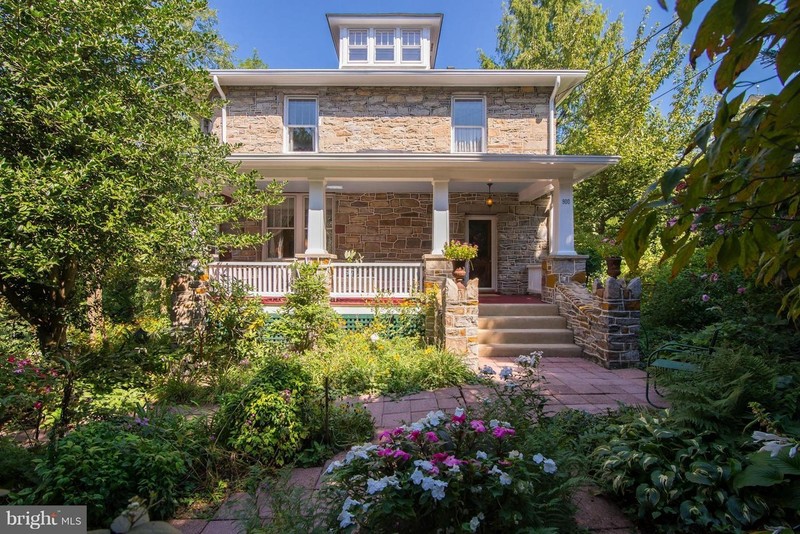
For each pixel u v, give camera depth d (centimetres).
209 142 518
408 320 755
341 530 176
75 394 350
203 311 608
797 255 140
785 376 306
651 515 239
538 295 997
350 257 873
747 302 518
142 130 414
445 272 820
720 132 104
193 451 312
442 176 827
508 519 176
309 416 365
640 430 285
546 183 905
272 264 816
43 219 358
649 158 1221
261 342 624
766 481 213
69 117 357
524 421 273
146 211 422
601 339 637
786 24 87
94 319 588
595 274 1054
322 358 588
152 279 648
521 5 1889
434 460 189
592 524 243
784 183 111
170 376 500
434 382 523
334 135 1014
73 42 373
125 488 246
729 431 272
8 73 368
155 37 439
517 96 1019
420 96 1021
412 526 186
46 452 265
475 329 611
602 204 1312
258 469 287
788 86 91
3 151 388
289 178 832
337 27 1122
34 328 520
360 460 202
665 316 734
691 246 119
